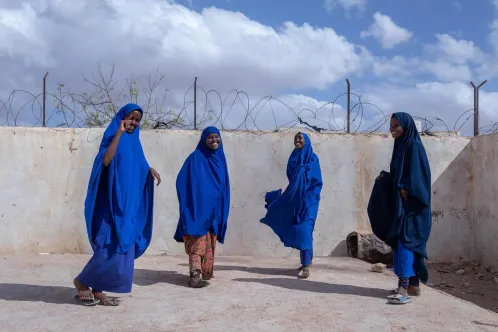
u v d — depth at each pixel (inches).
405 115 207.0
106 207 187.8
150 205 201.3
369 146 339.0
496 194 316.5
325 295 219.8
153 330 169.2
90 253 322.7
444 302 212.4
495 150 316.8
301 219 253.8
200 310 192.7
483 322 187.2
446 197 342.0
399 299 207.2
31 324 172.4
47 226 322.0
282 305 201.9
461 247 342.0
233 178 332.5
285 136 335.3
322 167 336.5
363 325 179.9
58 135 324.8
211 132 235.3
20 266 272.8
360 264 301.1
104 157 186.1
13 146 321.7
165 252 327.9
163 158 329.7
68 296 208.1
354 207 336.5
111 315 183.9
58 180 323.6
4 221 319.9
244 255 330.3
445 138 343.3
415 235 206.5
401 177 205.0
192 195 230.8
